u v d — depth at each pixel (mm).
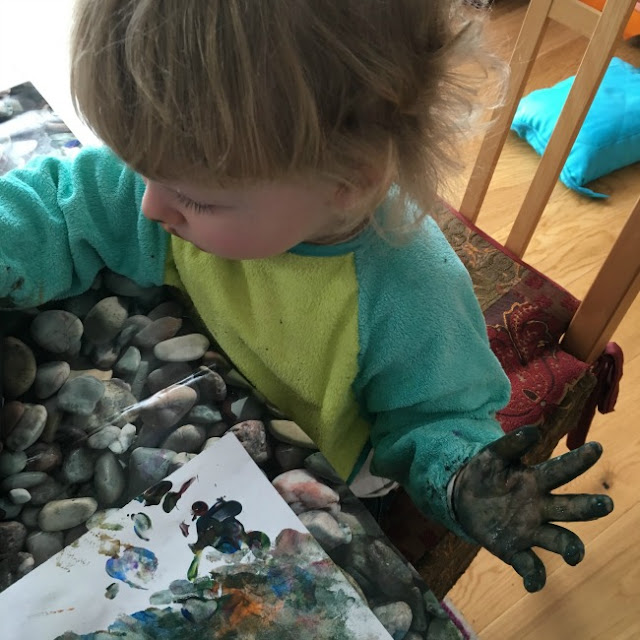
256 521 499
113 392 571
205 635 451
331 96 397
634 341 1456
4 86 885
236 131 389
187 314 646
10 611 460
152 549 486
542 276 936
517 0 1945
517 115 1715
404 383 612
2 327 608
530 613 1154
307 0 366
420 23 411
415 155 475
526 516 465
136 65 378
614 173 1699
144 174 441
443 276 587
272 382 665
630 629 1146
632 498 1269
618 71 1758
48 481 520
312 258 580
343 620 456
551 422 850
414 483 593
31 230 612
